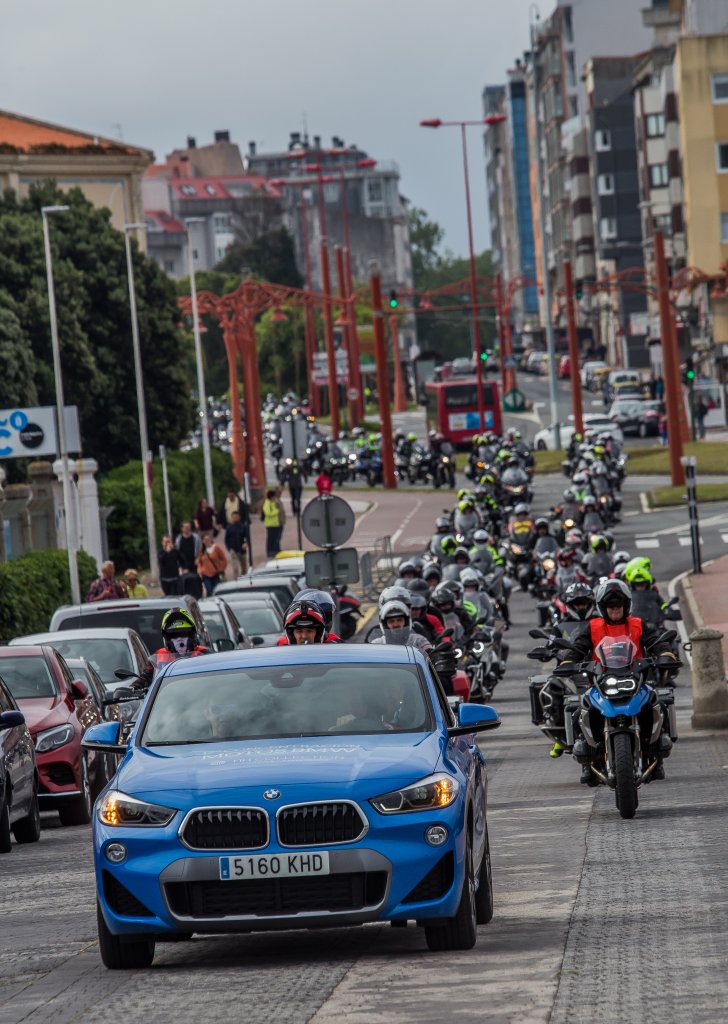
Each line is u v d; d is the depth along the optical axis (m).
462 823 21.61
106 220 175.88
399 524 163.25
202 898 21.05
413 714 23.50
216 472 181.38
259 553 151.88
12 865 35.31
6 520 105.19
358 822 21.11
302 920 20.91
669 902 24.92
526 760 49.44
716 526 138.25
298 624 30.33
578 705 38.91
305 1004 19.17
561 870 28.67
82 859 35.56
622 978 19.88
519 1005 18.66
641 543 131.38
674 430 169.38
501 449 196.12
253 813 21.09
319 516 65.31
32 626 89.94
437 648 48.41
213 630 63.34
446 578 82.06
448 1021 18.05
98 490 145.88
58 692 45.12
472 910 22.03
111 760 47.78
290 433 116.88
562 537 115.06
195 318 172.88
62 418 107.75
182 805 21.22
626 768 34.78
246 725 23.27
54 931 26.05
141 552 146.88
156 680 24.66
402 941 23.08
